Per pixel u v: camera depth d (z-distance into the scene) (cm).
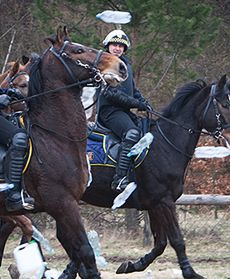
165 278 1345
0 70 2581
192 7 1984
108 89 1298
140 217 1988
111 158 1308
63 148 1081
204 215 2050
